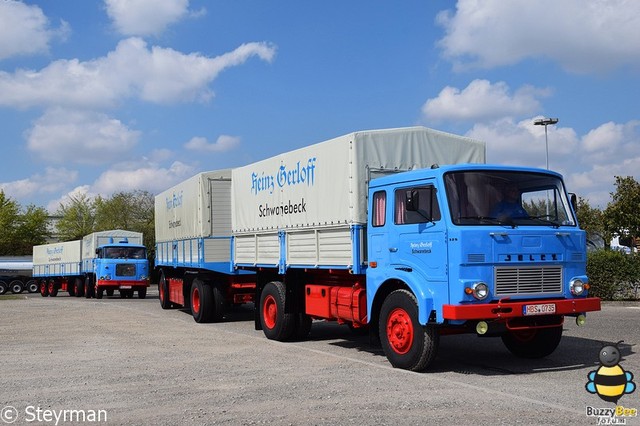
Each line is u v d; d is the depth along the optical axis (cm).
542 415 663
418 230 941
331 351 1174
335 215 1130
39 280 4491
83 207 6875
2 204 6556
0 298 3638
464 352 1129
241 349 1191
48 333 1509
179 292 2077
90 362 1050
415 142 1132
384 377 888
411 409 695
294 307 1305
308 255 1225
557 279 927
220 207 1808
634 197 2625
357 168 1080
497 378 880
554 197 973
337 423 641
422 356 910
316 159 1198
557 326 946
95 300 3161
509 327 885
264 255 1414
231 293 1755
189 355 1116
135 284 3316
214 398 761
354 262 1071
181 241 2034
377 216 1038
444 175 914
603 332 1363
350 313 1116
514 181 948
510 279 889
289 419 658
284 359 1062
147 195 6531
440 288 894
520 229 903
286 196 1314
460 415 666
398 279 962
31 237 6688
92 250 3419
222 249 1789
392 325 968
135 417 678
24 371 974
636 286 2264
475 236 873
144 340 1341
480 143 1194
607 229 2742
